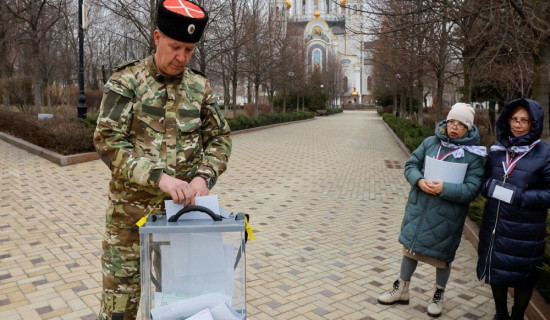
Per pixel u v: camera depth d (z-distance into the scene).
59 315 3.08
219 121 2.04
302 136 19.27
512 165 2.86
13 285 3.55
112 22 22.81
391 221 5.95
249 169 9.98
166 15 1.70
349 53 85.69
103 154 1.81
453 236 3.14
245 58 23.36
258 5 20.11
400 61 14.25
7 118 13.49
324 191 7.86
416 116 29.98
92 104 22.08
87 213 5.71
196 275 1.69
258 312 3.27
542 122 2.79
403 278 3.43
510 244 2.82
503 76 10.93
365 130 24.02
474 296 3.63
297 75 32.56
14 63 21.52
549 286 3.23
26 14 16.50
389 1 9.61
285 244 4.86
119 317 1.99
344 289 3.72
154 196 1.93
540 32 5.16
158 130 1.86
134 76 1.86
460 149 3.08
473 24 7.57
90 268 3.94
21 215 5.53
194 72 2.05
